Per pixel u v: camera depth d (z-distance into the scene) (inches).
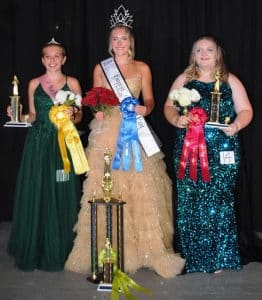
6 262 142.0
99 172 132.9
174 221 141.0
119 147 130.8
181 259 133.0
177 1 161.3
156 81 164.1
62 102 131.2
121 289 119.8
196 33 162.9
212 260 133.8
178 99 125.2
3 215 176.1
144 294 118.9
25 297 117.4
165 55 163.5
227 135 130.0
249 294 119.2
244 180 151.9
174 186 144.3
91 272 130.0
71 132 131.6
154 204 132.3
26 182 137.4
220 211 133.6
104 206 133.3
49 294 119.3
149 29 163.9
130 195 132.8
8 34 168.4
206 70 133.0
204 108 130.3
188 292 120.3
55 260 135.0
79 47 165.6
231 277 130.3
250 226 153.8
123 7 150.5
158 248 131.8
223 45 162.2
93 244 126.0
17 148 172.9
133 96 135.4
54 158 135.3
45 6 166.4
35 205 134.7
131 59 138.5
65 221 136.7
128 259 131.3
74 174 136.9
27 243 135.8
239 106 133.8
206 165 129.3
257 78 162.9
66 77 140.9
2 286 124.2
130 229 132.2
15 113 134.2
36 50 167.2
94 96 125.3
